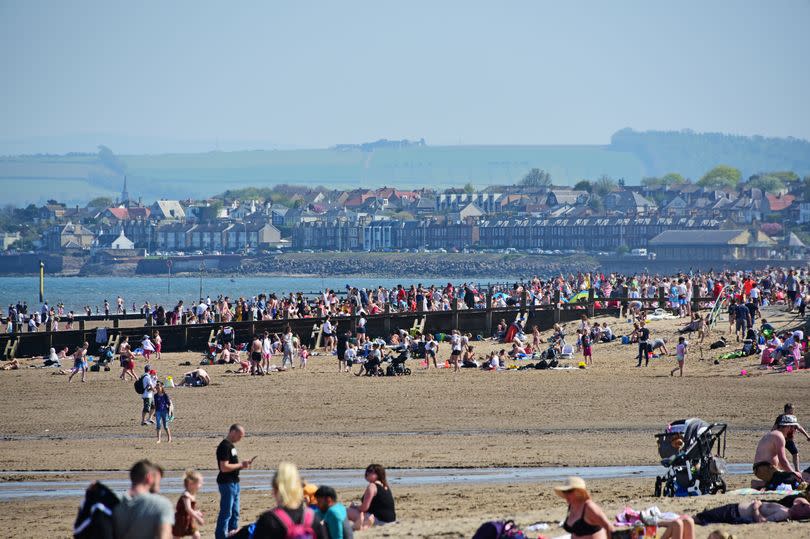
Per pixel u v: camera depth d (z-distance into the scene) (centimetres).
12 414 10006
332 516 3947
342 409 9706
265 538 3472
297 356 14550
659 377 11244
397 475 6638
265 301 19138
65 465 7269
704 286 19650
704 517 4581
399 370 12438
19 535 5275
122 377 12681
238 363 14238
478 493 5922
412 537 4366
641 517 4181
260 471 6900
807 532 4288
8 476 6881
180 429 8912
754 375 10969
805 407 9075
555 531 4306
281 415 9488
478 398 10125
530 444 7712
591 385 10769
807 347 11388
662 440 5609
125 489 6412
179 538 4378
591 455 7231
